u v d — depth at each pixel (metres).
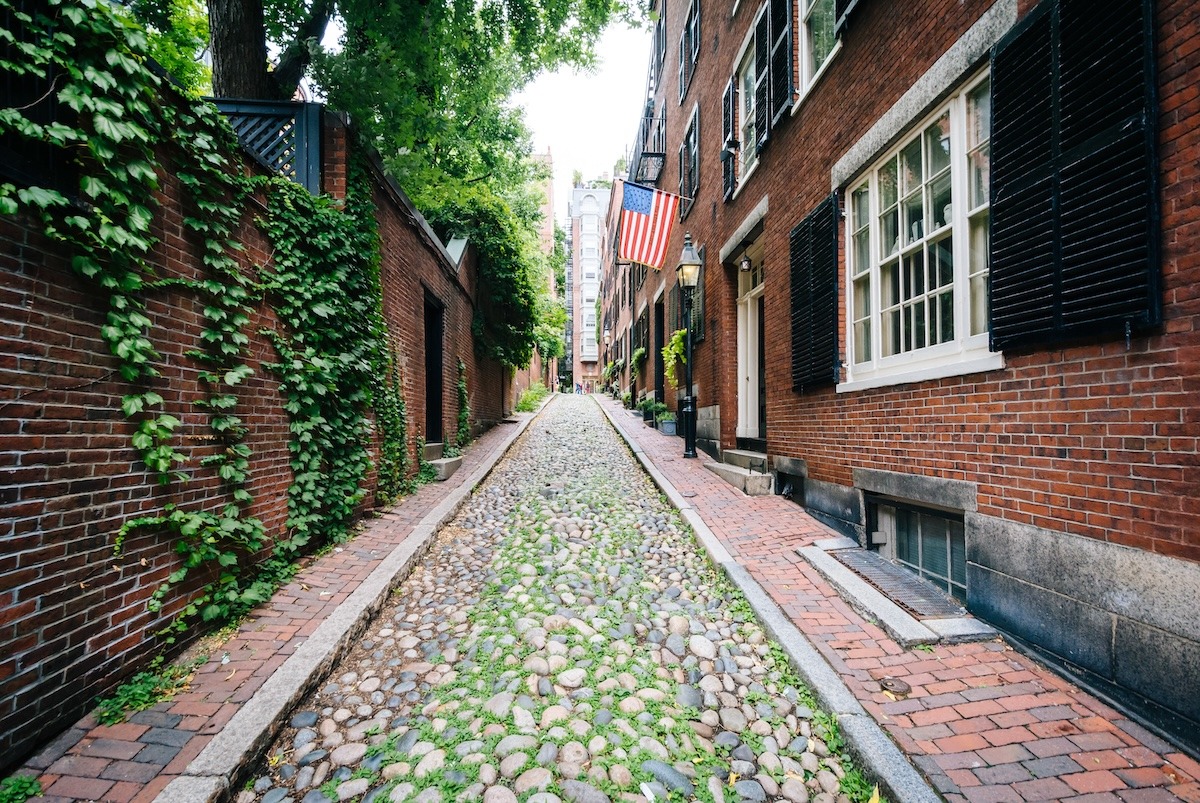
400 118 6.95
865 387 4.78
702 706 2.93
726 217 9.16
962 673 2.95
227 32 6.20
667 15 14.43
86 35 2.53
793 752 2.60
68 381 2.48
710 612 3.97
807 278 5.89
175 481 3.15
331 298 4.96
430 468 7.96
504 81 10.59
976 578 3.49
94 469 2.61
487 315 14.23
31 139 2.32
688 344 9.33
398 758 2.50
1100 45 2.63
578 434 13.88
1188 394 2.30
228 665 3.03
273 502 4.24
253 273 4.07
